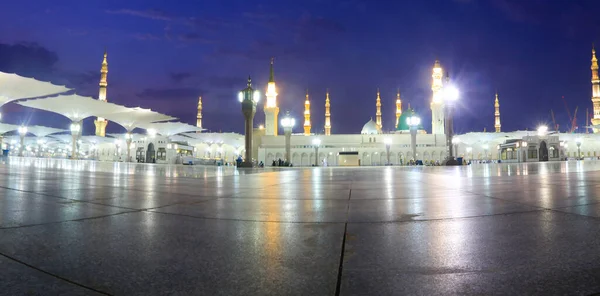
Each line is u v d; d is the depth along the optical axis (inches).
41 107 2785.4
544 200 286.0
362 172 1045.2
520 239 158.9
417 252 141.3
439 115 4320.9
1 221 202.7
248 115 1691.7
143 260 131.6
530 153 2792.8
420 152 3927.2
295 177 730.2
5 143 5738.2
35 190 370.9
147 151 3553.2
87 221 205.8
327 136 4183.1
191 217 222.2
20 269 120.8
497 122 5826.8
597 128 4436.5
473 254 137.7
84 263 127.7
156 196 335.3
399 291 102.4
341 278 113.3
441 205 270.8
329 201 303.3
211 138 4407.0
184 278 113.5
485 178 607.2
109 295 100.2
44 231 177.6
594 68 4554.6
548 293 100.2
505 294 100.0
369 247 149.2
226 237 167.8
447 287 105.4
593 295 98.3
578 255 134.0
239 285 107.6
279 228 188.7
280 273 118.0
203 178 660.1
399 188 433.4
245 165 1672.0
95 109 2883.9
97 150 5270.7
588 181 485.4
